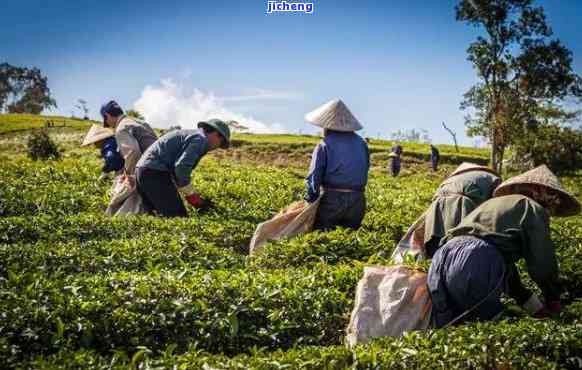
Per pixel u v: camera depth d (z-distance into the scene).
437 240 7.45
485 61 45.56
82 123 60.62
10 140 48.34
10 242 8.62
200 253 8.38
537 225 5.93
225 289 6.25
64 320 5.55
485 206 6.22
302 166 41.41
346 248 8.62
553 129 48.19
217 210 11.37
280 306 6.20
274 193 14.59
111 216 9.84
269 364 4.76
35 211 11.77
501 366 4.97
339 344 6.13
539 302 6.44
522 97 46.56
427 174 40.97
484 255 5.86
